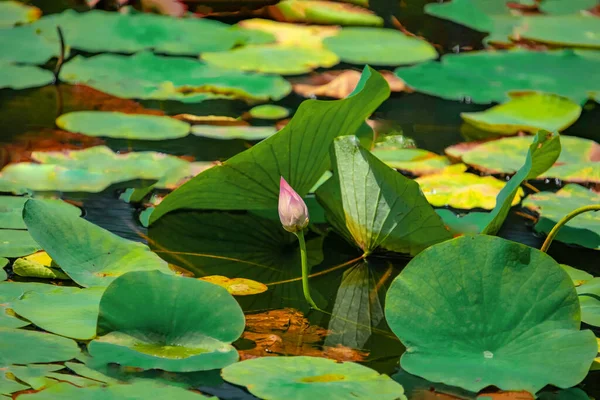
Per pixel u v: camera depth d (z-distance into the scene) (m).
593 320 5.67
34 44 7.71
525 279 5.59
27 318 5.60
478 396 5.48
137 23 8.57
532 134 6.63
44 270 5.78
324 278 5.88
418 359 5.53
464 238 5.61
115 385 5.43
